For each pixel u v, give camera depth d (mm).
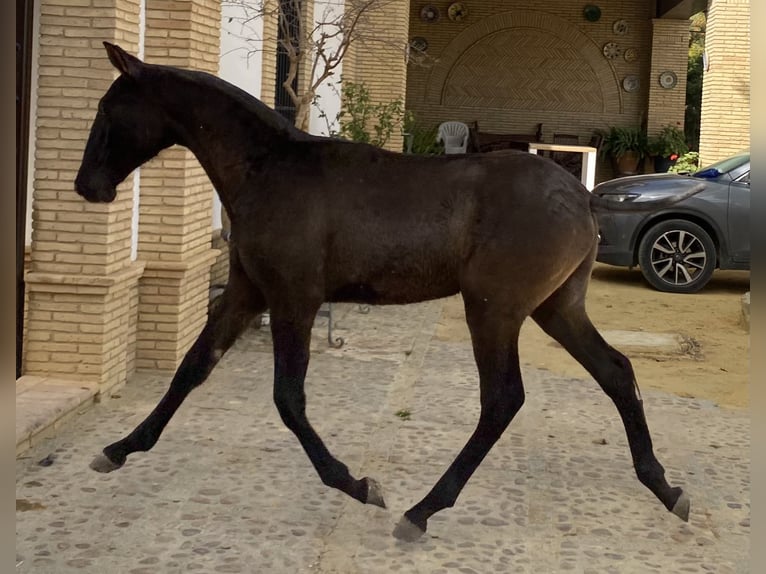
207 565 4285
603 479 5516
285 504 4992
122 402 6582
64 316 6453
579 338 4906
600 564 4441
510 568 4367
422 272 4527
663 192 12008
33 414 5777
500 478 5473
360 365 7980
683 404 7254
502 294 4449
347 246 4488
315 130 13352
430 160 4613
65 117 6332
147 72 4672
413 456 5789
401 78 15047
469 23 24453
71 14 6270
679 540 4742
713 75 16844
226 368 7676
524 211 4434
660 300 11648
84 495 5008
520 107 24719
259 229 4512
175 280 7227
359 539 4609
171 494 5066
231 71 9367
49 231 6418
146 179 7180
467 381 7570
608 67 24453
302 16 11203
